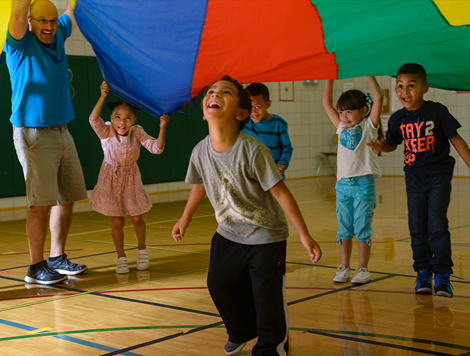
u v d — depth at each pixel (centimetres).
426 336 207
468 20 250
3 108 749
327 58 291
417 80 265
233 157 175
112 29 267
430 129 265
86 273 341
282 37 263
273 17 249
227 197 181
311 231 484
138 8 251
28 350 201
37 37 310
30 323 237
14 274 342
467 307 246
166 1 243
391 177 1141
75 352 198
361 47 280
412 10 245
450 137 261
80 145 824
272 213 181
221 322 232
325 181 1078
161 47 268
